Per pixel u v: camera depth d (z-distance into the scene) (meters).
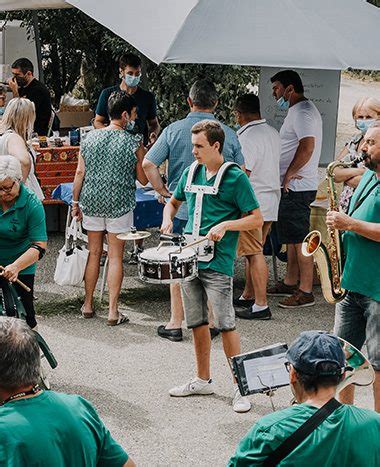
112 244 7.49
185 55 7.11
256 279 7.69
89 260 7.63
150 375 6.61
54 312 7.88
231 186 5.76
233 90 13.63
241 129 7.73
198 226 5.89
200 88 7.11
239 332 7.49
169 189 7.26
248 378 3.59
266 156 7.61
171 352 7.04
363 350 6.86
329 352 3.19
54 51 15.05
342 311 5.42
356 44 7.52
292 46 7.26
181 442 5.60
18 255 5.85
